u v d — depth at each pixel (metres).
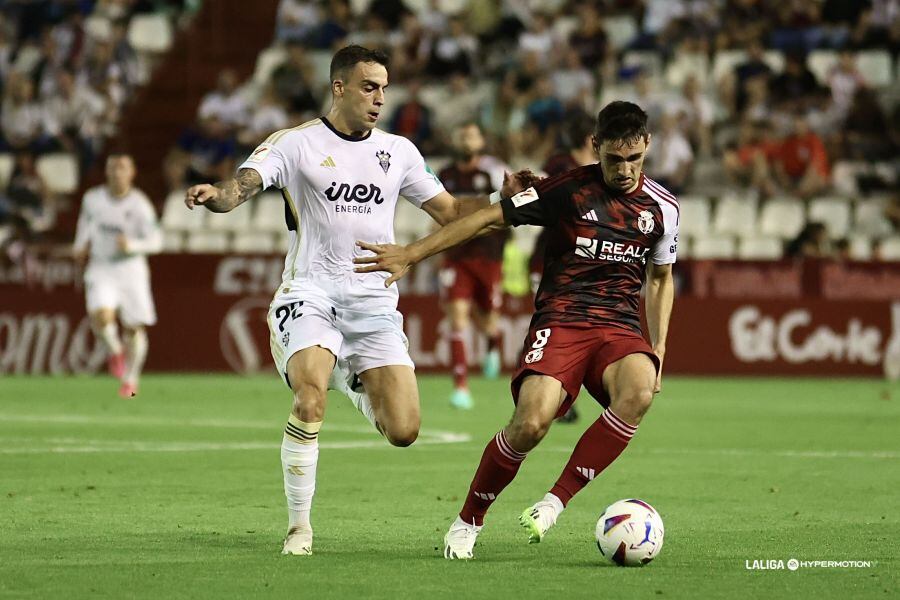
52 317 76.88
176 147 93.38
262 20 101.06
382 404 25.41
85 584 20.83
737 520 28.19
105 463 37.56
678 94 86.25
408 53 92.06
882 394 63.84
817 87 85.94
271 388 66.88
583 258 24.73
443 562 23.09
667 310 25.62
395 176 26.05
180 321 76.69
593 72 88.38
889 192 82.62
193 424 49.16
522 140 83.38
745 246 81.25
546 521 23.59
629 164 24.11
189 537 25.66
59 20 103.38
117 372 61.84
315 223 25.61
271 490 32.41
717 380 74.00
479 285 58.19
